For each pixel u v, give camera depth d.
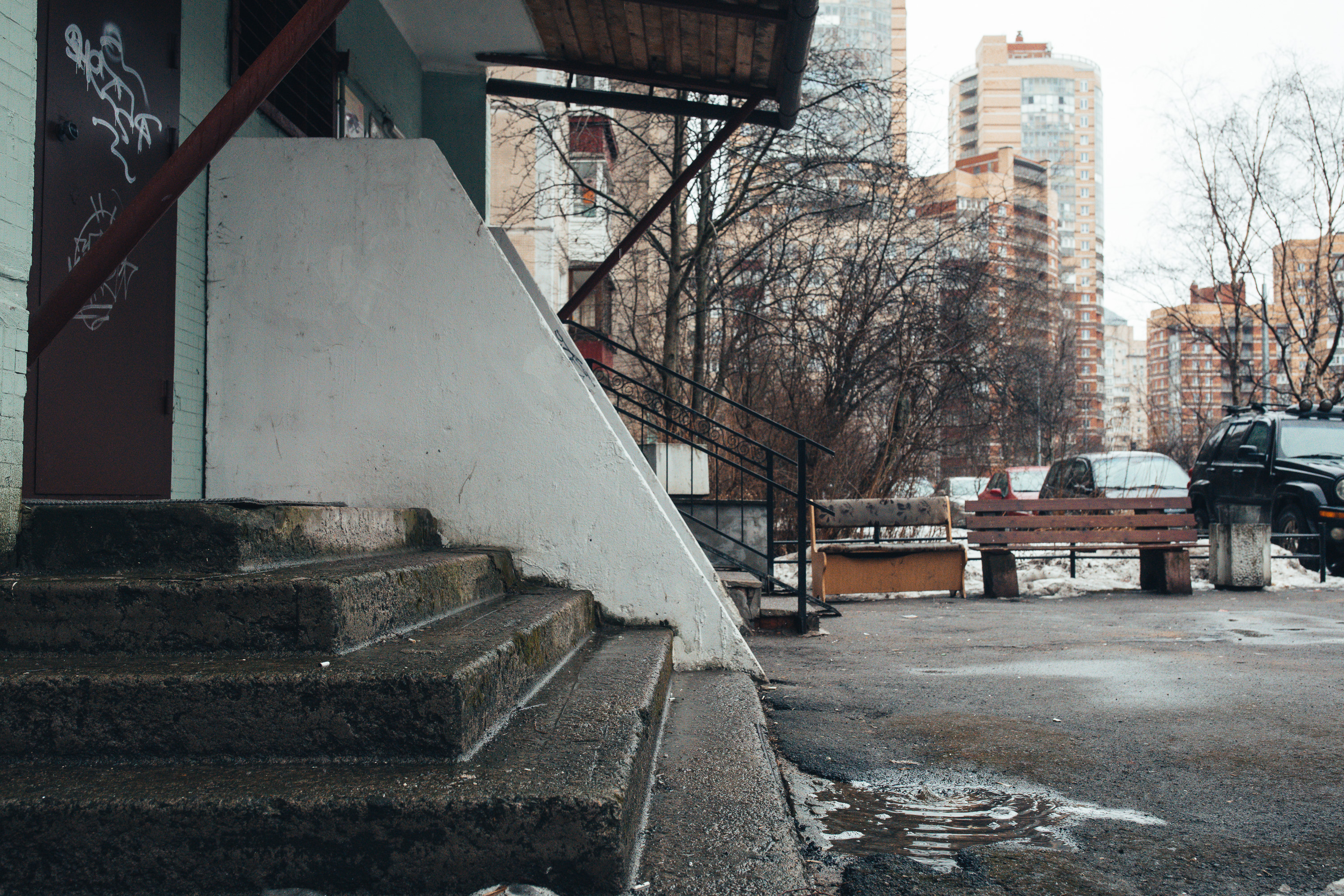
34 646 2.30
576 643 3.72
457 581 3.32
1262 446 13.34
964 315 17.09
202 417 4.40
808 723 3.79
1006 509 9.87
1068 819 2.62
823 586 9.16
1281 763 3.17
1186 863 2.29
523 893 1.85
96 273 2.62
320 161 4.43
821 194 14.70
